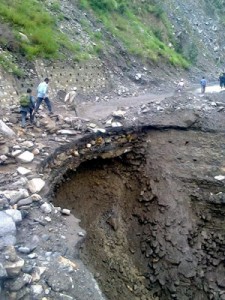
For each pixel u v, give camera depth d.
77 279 5.43
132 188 11.91
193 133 12.66
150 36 26.95
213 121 13.09
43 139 10.28
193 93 16.66
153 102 14.36
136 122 12.34
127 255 10.49
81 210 10.91
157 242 10.41
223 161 11.73
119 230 11.04
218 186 10.95
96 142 11.24
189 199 10.97
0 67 13.33
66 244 6.25
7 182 7.71
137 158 12.28
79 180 11.39
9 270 4.95
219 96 15.93
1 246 5.41
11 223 5.90
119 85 18.80
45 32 16.77
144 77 21.09
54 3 20.05
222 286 9.70
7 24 15.45
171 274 9.86
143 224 11.01
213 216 10.75
